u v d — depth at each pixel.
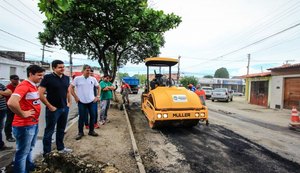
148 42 17.38
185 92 8.22
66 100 4.95
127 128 7.93
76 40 13.00
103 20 11.18
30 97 3.70
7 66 26.17
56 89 4.66
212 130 8.41
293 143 6.98
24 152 3.68
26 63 29.55
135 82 37.53
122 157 5.05
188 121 7.83
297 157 5.56
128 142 6.19
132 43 17.02
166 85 10.12
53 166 4.13
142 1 10.05
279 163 5.09
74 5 9.59
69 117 10.59
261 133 8.34
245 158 5.36
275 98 20.16
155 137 7.11
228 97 26.70
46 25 12.02
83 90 6.33
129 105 15.83
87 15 10.48
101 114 8.59
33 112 3.70
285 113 16.11
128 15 10.51
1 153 5.13
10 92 5.57
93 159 4.61
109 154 5.19
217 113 14.39
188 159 5.20
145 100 10.39
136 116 11.17
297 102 17.70
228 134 7.85
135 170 4.39
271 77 20.95
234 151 5.88
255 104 23.97
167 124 7.76
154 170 4.54
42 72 3.87
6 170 4.13
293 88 18.19
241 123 10.60
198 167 4.75
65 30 11.68
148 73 10.63
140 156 5.31
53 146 5.64
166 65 10.72
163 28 11.96
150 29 12.03
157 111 7.35
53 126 4.70
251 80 25.31
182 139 6.96
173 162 5.00
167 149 5.92
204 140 6.90
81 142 5.97
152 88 9.80
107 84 8.67
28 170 4.05
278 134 8.33
